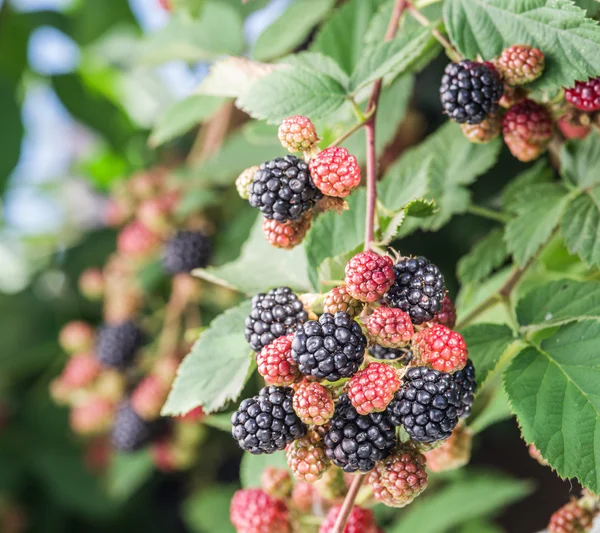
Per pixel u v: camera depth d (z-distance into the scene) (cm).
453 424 35
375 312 35
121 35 86
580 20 39
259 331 37
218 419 46
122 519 99
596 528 43
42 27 87
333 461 36
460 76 40
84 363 74
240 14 60
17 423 97
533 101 42
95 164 101
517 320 41
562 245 49
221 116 69
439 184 51
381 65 40
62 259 96
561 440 37
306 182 37
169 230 71
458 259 72
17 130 84
